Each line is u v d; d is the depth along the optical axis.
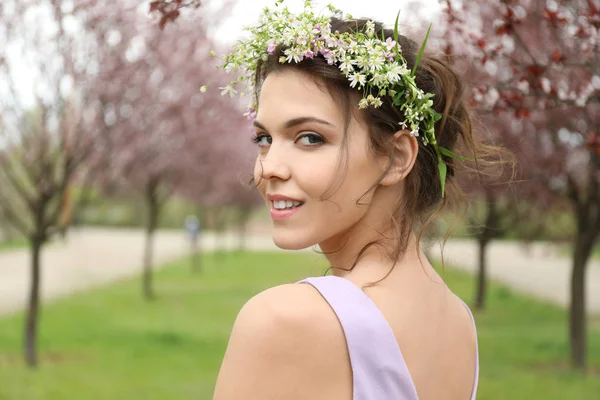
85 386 7.89
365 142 1.16
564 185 9.59
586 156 8.20
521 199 10.70
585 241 9.25
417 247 1.24
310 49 1.16
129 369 8.84
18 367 8.87
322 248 1.26
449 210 1.38
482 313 14.93
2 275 20.52
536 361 9.69
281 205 1.16
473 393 1.27
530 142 8.23
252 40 1.30
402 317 1.11
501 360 9.77
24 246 31.88
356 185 1.15
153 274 22.30
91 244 34.72
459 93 1.38
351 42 1.19
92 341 10.73
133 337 11.12
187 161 14.10
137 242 37.91
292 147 1.15
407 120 1.19
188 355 9.85
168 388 7.88
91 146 9.20
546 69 3.16
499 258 31.44
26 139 8.81
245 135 16.50
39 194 9.20
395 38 1.26
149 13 2.00
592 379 8.54
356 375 1.00
